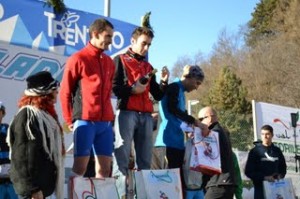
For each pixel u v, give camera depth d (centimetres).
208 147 591
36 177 401
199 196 616
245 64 4562
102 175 504
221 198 673
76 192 454
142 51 568
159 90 584
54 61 725
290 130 1158
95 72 502
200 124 595
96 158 507
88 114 490
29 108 414
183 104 606
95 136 504
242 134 1319
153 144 611
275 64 4062
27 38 700
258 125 1098
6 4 682
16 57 688
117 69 558
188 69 612
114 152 545
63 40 737
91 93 495
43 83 425
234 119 1341
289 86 3653
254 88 4112
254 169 837
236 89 3678
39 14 714
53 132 422
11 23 686
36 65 707
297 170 1152
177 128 595
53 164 419
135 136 557
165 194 533
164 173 543
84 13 764
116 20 812
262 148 841
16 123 410
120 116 544
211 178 679
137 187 520
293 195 841
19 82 689
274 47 4247
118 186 534
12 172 404
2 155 555
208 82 4484
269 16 5150
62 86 499
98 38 509
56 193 421
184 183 592
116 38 810
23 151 401
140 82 541
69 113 495
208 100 3809
